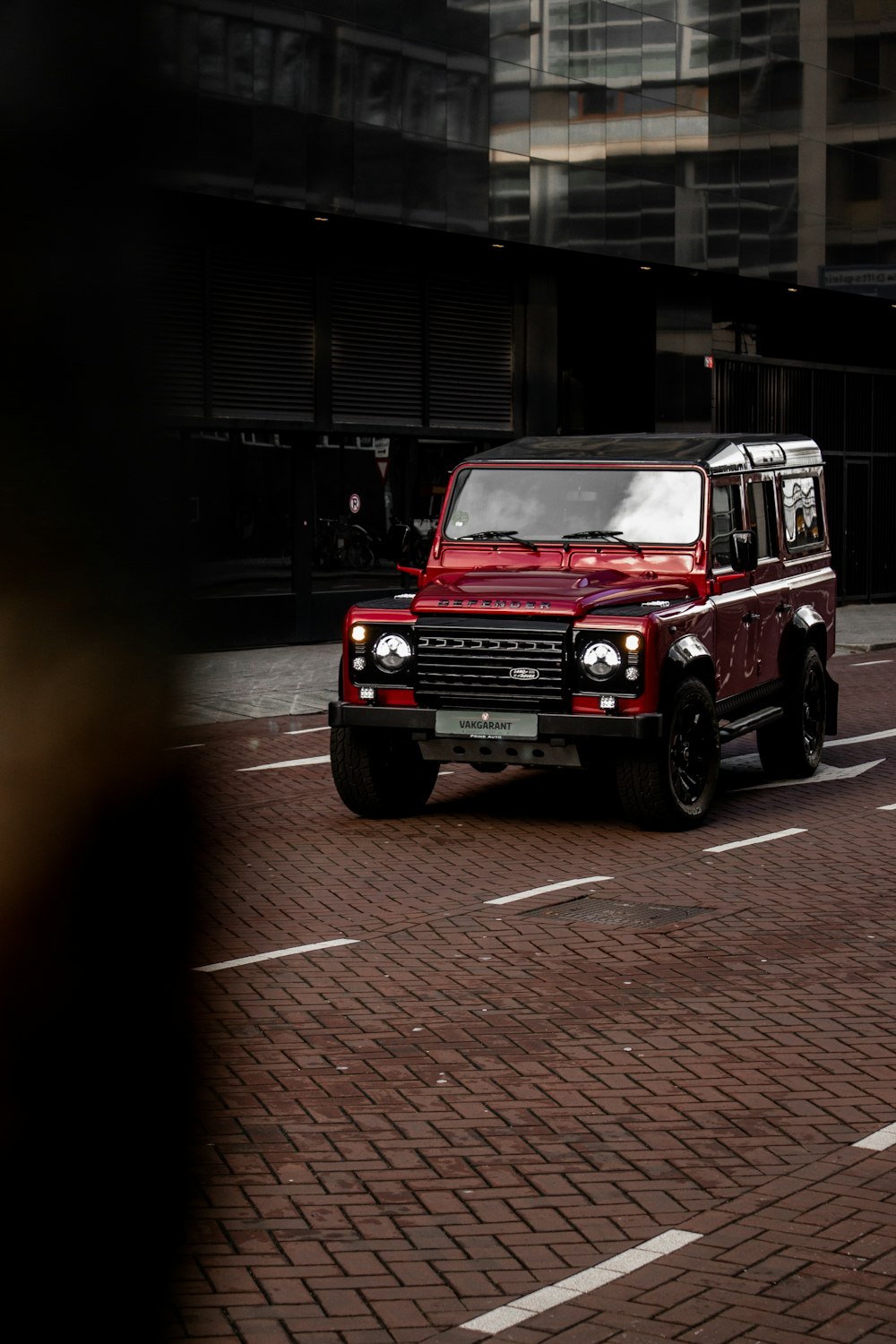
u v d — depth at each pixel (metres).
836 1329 3.84
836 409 33.31
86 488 2.59
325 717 16.83
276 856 10.00
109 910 3.52
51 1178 3.67
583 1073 5.99
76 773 2.93
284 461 22.88
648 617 10.23
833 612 14.00
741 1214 4.64
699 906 8.79
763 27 29.39
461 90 23.89
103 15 2.49
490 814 11.50
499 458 11.96
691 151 27.92
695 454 11.62
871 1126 5.44
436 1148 5.20
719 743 11.13
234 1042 6.26
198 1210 4.57
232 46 20.53
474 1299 4.05
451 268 25.06
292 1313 3.94
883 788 12.75
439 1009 6.81
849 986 7.21
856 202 31.61
